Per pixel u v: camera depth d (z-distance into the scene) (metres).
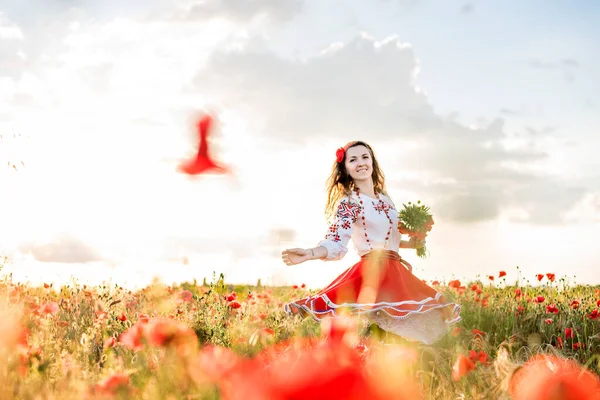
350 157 5.39
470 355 2.93
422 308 4.64
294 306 4.64
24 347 2.96
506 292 7.29
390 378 0.72
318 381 0.68
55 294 6.59
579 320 5.76
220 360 1.77
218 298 5.47
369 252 4.95
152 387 2.22
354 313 4.47
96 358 3.61
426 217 5.09
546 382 1.03
